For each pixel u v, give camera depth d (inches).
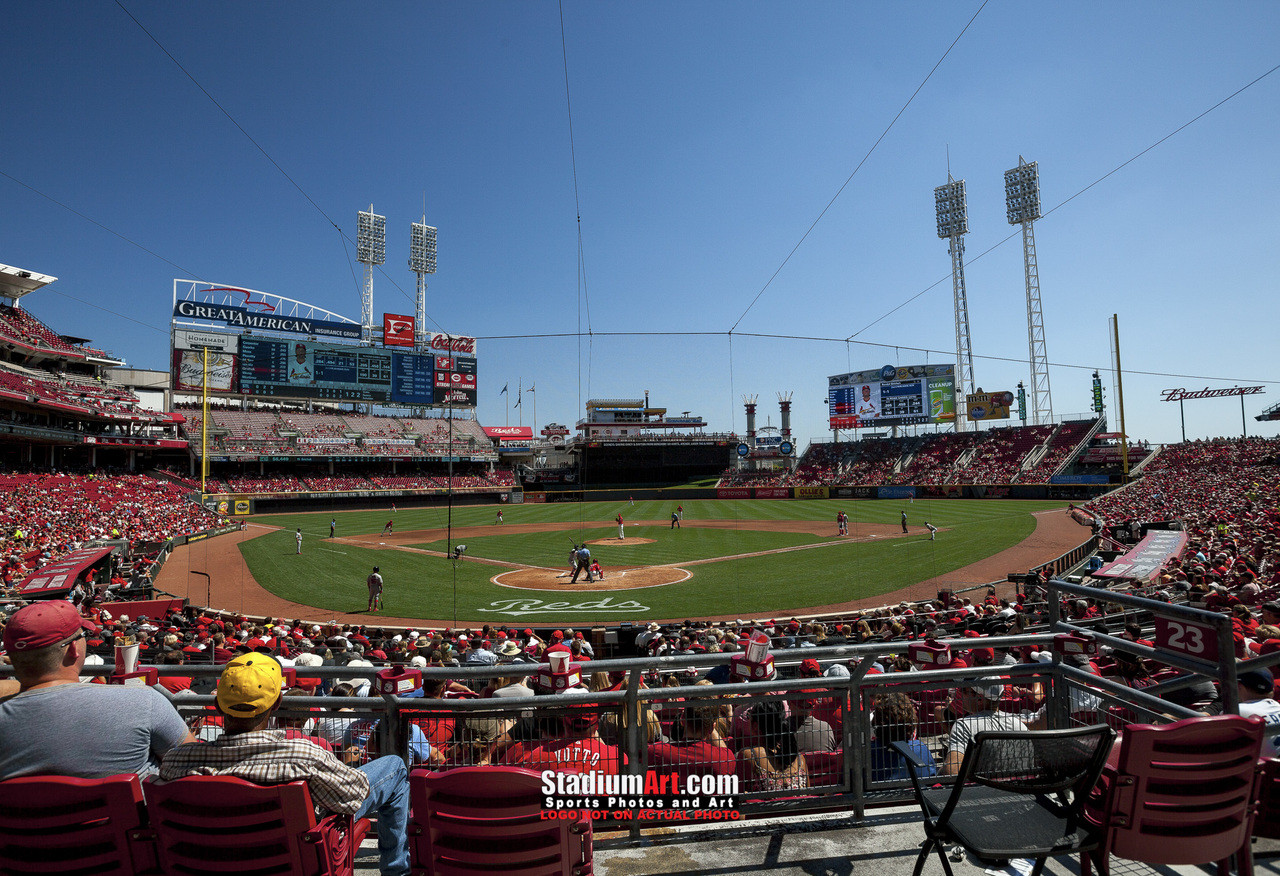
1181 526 1091.9
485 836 112.0
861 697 164.6
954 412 2972.4
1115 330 1830.7
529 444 3764.8
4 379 1638.8
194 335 2792.8
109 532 1364.4
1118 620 470.3
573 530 1835.6
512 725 158.1
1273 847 144.3
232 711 106.0
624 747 154.1
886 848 148.5
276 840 104.7
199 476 2662.4
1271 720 142.9
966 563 1097.4
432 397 3240.7
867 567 1087.0
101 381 2427.4
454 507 2918.3
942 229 2972.4
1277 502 1283.2
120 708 109.3
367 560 1278.3
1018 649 382.0
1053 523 1614.2
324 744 115.0
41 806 102.0
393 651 497.7
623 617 785.6
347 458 2989.7
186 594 947.3
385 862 132.0
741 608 820.6
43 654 108.3
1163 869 137.9
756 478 3358.8
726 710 185.6
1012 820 125.7
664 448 3452.3
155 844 106.7
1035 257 2815.0
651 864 143.3
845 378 3213.6
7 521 1264.8
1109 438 2650.1
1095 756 117.4
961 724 179.6
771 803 159.8
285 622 713.6
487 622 774.5
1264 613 368.8
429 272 3405.5
